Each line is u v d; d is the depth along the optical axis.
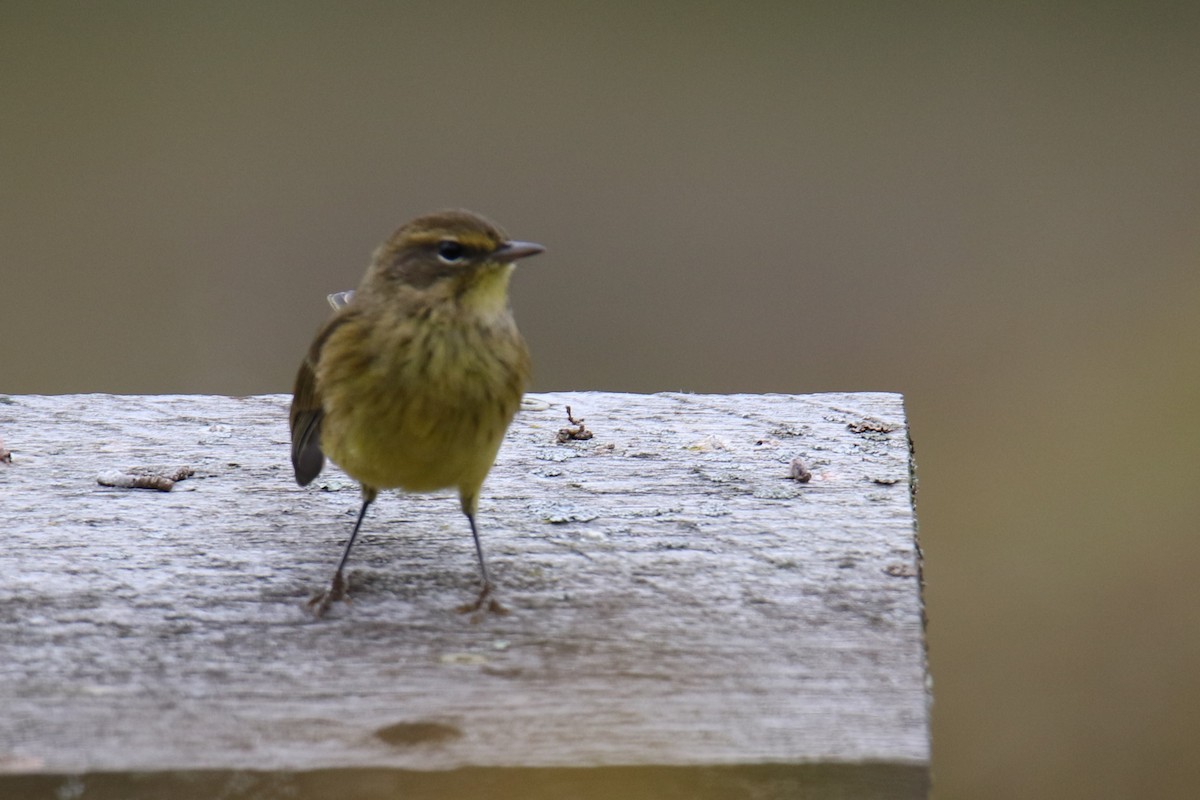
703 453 10.99
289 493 10.41
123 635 8.40
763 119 27.38
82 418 11.82
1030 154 26.55
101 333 22.55
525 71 28.27
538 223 25.16
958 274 24.34
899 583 8.91
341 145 26.17
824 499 10.12
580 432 11.30
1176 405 21.52
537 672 7.96
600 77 28.20
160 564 9.27
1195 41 28.86
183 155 25.72
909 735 7.29
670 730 7.35
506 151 26.42
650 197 25.73
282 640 8.35
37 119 26.41
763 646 8.20
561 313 23.84
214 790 7.16
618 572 9.12
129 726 7.47
